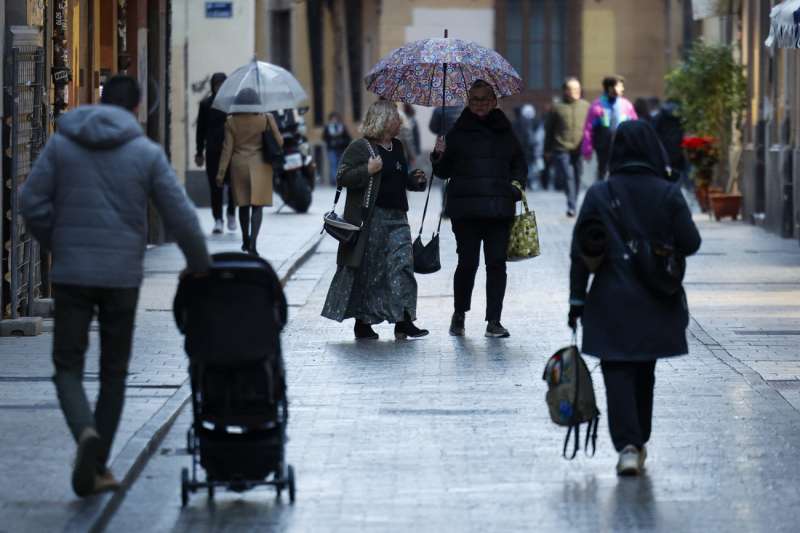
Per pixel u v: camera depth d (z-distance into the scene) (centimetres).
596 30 10519
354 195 3178
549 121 6556
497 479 2045
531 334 3278
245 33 7100
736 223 6191
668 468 2097
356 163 3145
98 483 1869
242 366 1855
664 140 7269
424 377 2772
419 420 2409
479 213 3158
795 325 3372
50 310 3388
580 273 2055
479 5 10412
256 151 4553
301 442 2261
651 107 9650
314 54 9819
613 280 2038
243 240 4597
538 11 10506
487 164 3173
